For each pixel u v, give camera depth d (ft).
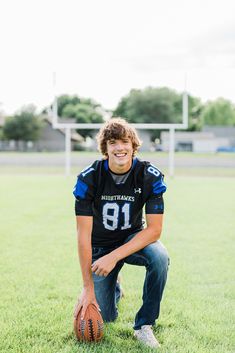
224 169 67.05
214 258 15.61
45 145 172.24
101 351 8.45
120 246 9.34
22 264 14.61
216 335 9.27
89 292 8.95
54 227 20.95
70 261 14.99
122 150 8.62
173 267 14.42
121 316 10.23
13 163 80.33
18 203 29.07
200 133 188.55
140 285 12.54
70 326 9.64
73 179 47.70
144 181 9.00
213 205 28.58
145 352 8.43
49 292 11.82
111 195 9.05
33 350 8.55
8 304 10.97
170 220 23.09
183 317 10.21
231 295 11.76
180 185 41.86
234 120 276.21
